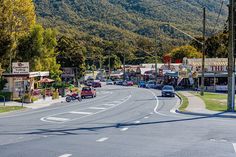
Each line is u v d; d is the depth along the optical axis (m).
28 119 27.25
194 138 17.34
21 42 63.66
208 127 21.30
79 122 24.59
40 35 64.31
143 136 17.95
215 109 32.91
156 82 100.50
